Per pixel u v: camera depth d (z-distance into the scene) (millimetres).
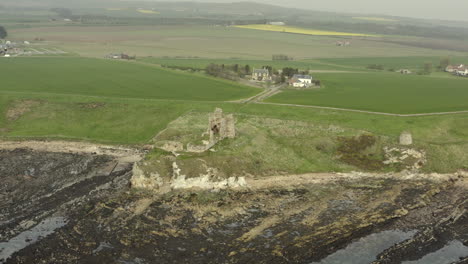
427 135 115500
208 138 97562
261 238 69750
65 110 131625
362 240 69688
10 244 66688
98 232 70688
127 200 81438
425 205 82062
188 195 83562
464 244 69500
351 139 108375
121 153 107562
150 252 65688
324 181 91688
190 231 71562
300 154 101875
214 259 64250
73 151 107500
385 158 101312
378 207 80688
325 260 64438
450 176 95438
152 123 125562
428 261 65000
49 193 84375
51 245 66812
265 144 102125
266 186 88375
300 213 78000
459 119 125688
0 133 116750
